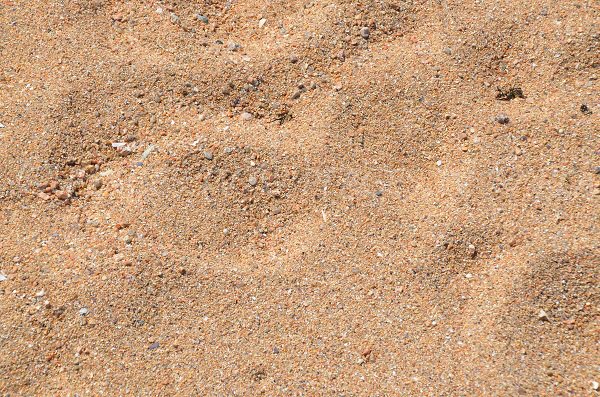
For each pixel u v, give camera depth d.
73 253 1.44
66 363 1.40
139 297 1.42
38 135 1.48
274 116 1.51
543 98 1.50
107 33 1.54
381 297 1.43
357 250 1.45
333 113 1.50
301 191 1.47
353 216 1.46
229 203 1.47
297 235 1.46
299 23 1.55
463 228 1.45
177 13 1.56
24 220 1.45
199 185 1.48
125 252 1.44
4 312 1.41
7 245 1.44
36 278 1.42
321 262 1.44
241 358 1.41
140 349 1.41
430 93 1.51
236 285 1.43
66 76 1.51
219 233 1.46
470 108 1.50
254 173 1.48
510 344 1.40
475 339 1.41
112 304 1.42
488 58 1.53
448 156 1.49
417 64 1.52
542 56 1.52
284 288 1.43
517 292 1.42
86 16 1.55
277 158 1.48
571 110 1.49
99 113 1.50
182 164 1.48
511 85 1.51
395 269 1.44
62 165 1.48
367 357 1.40
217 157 1.48
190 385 1.39
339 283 1.43
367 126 1.50
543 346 1.40
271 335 1.42
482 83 1.52
